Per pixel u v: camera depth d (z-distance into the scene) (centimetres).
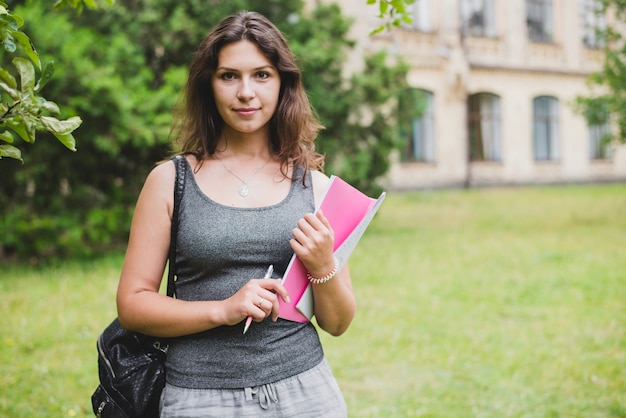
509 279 755
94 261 903
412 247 1009
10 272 826
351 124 1205
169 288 170
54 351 502
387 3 249
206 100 177
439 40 2297
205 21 1025
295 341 167
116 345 177
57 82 797
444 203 1792
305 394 164
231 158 176
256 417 159
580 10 2611
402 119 1266
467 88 2345
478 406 397
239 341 161
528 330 556
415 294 690
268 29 169
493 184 2442
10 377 440
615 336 533
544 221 1316
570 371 452
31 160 864
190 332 156
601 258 873
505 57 2466
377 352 501
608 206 1589
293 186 174
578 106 1290
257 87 166
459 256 920
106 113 835
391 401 407
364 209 173
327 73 1142
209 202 166
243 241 162
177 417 159
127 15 999
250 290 151
